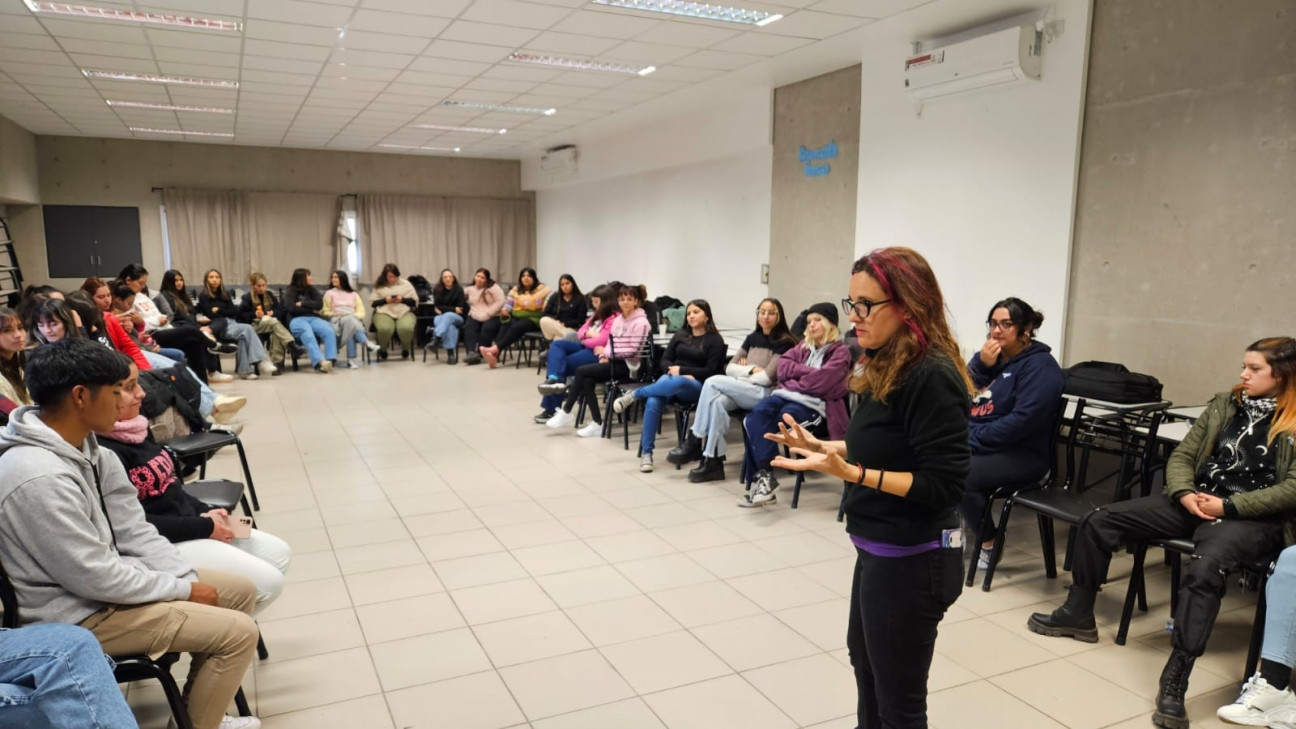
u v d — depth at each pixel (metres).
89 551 1.70
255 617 2.89
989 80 4.62
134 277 6.67
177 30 5.14
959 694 2.41
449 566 3.38
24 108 8.05
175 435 3.64
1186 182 3.85
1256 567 2.41
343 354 9.59
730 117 7.48
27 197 9.45
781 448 4.18
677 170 8.73
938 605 1.61
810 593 3.14
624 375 5.80
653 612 2.96
